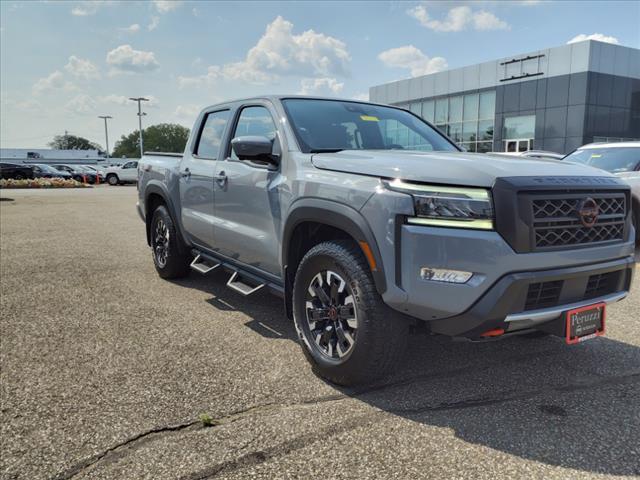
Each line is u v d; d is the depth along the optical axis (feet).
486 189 8.38
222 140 14.76
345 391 9.98
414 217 8.62
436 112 120.67
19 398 9.60
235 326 13.83
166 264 18.34
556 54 97.04
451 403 9.53
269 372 10.85
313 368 10.77
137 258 23.40
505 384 10.34
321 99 13.55
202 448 8.04
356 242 9.87
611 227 9.46
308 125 12.23
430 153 10.65
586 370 11.03
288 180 11.23
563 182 8.78
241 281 14.32
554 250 8.59
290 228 10.98
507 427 8.71
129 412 9.12
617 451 8.02
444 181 8.54
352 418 8.96
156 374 10.70
